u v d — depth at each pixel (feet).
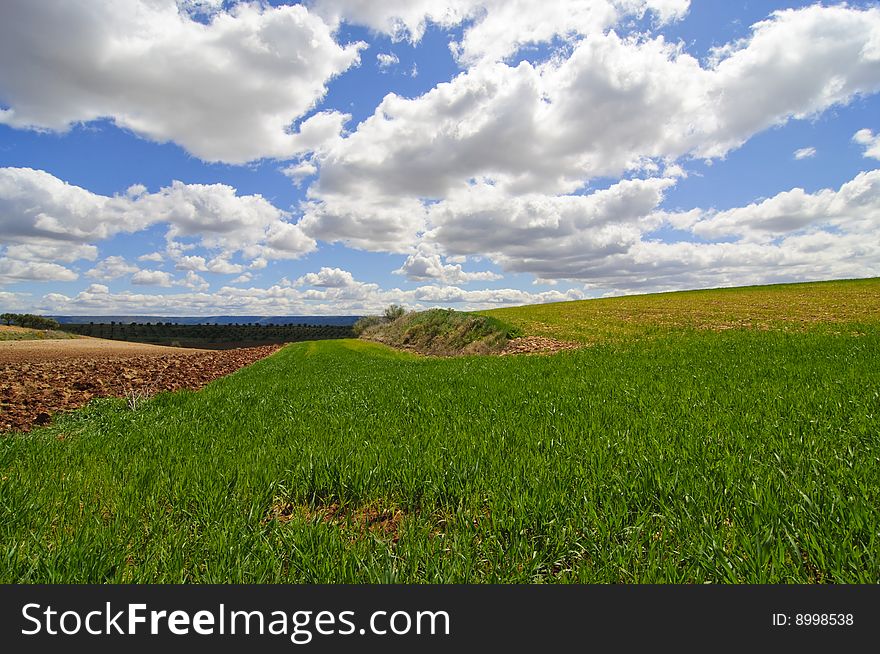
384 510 12.46
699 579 8.13
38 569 8.94
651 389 26.63
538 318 145.38
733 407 20.39
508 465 13.93
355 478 13.69
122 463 16.17
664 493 11.30
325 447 16.76
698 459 13.47
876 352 38.93
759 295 192.34
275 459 15.88
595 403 23.04
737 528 9.39
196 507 12.14
